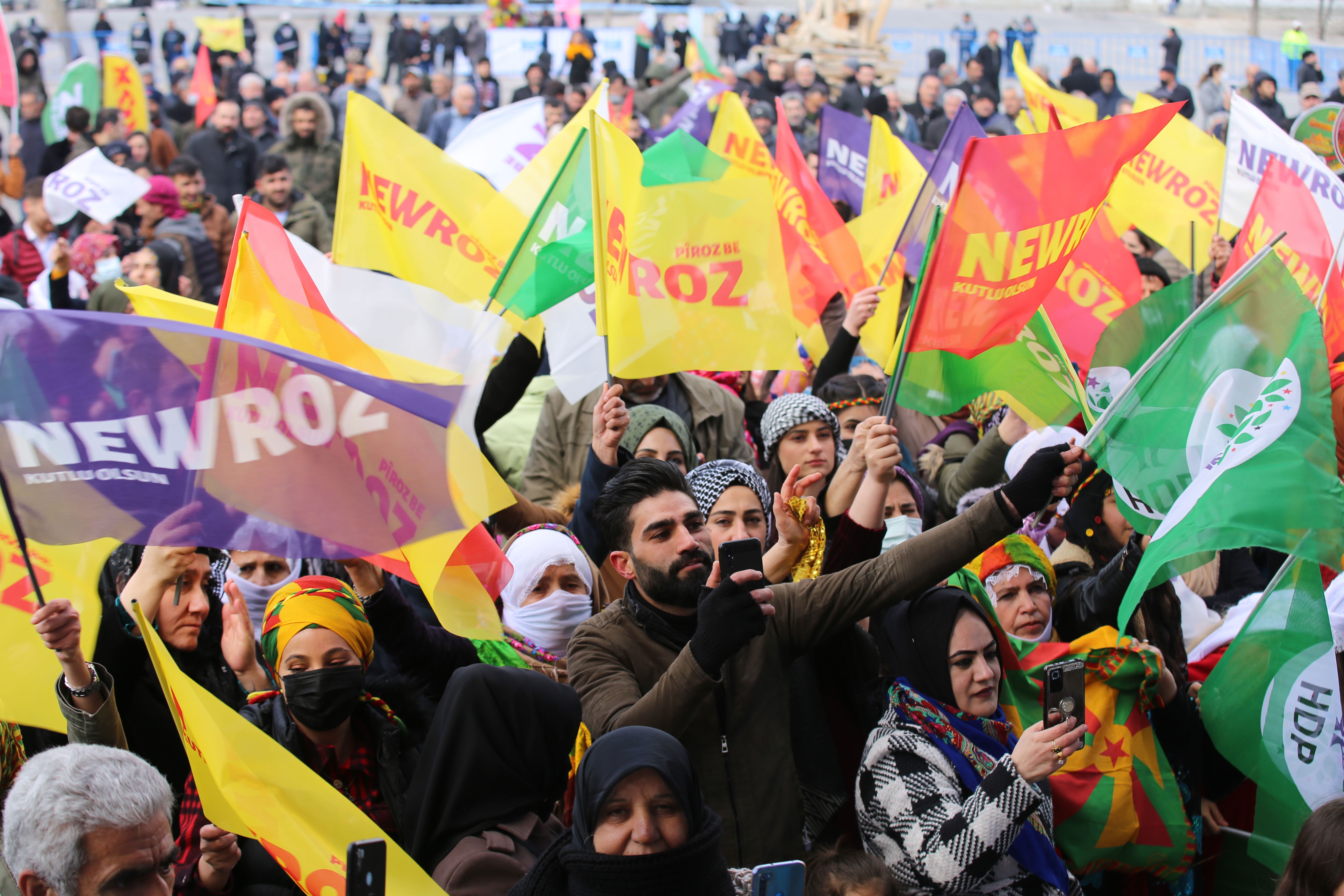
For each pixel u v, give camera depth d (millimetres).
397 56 23578
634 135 12320
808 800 3371
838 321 7180
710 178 6121
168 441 2797
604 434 4305
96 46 24047
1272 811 3424
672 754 2568
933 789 3092
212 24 21859
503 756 2982
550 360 5164
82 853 2395
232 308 3445
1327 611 3416
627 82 17047
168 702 2771
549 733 3053
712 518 3877
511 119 7305
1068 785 3629
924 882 2967
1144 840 3631
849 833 3492
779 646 3328
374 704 3334
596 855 2473
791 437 4961
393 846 2615
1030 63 24828
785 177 6340
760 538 3916
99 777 2455
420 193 5168
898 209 6504
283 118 11531
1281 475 3281
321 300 3545
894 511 4965
